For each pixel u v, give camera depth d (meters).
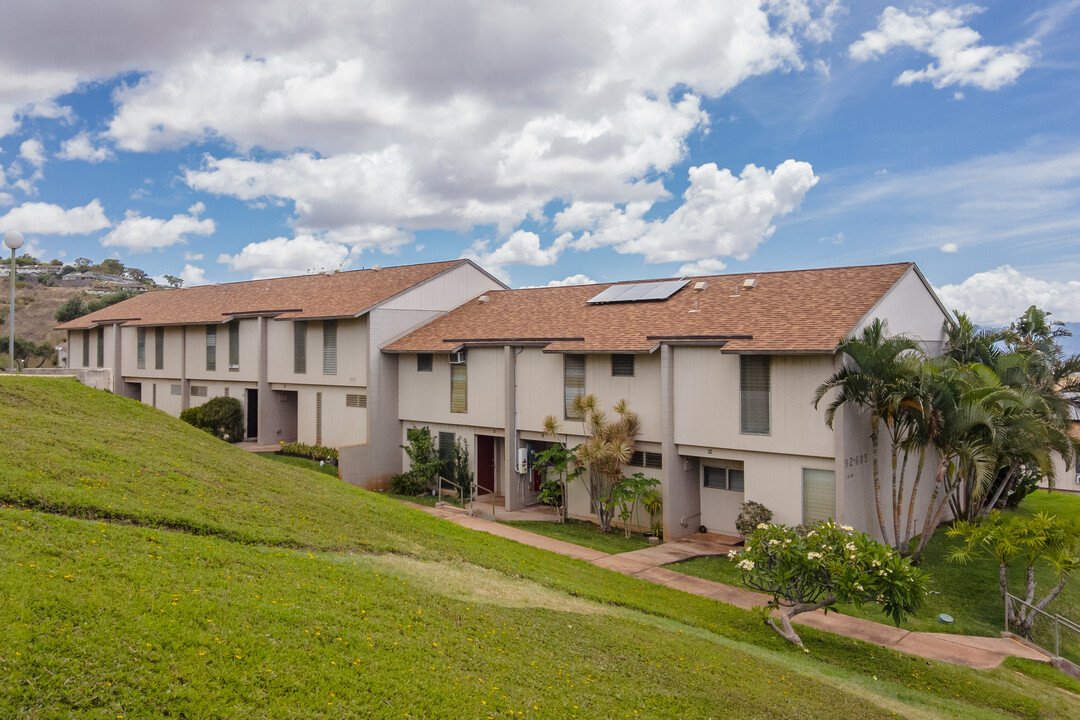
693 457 22.67
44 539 9.02
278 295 36.62
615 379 23.59
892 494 20.83
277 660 7.72
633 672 10.46
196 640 7.53
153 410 21.06
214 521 12.32
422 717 7.52
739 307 22.73
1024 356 24.17
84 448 14.01
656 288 26.73
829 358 19.28
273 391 34.25
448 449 28.53
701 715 9.47
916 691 12.44
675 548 21.09
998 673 13.91
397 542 15.09
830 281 22.89
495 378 26.59
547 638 11.03
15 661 6.29
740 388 20.77
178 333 38.91
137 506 11.70
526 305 29.58
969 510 25.22
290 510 15.03
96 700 6.23
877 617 16.92
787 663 12.75
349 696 7.48
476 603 11.89
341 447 28.42
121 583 8.38
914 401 18.45
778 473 20.33
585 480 24.69
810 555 13.92
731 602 16.91
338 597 10.16
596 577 16.88
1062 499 33.34
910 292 23.14
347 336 30.61
